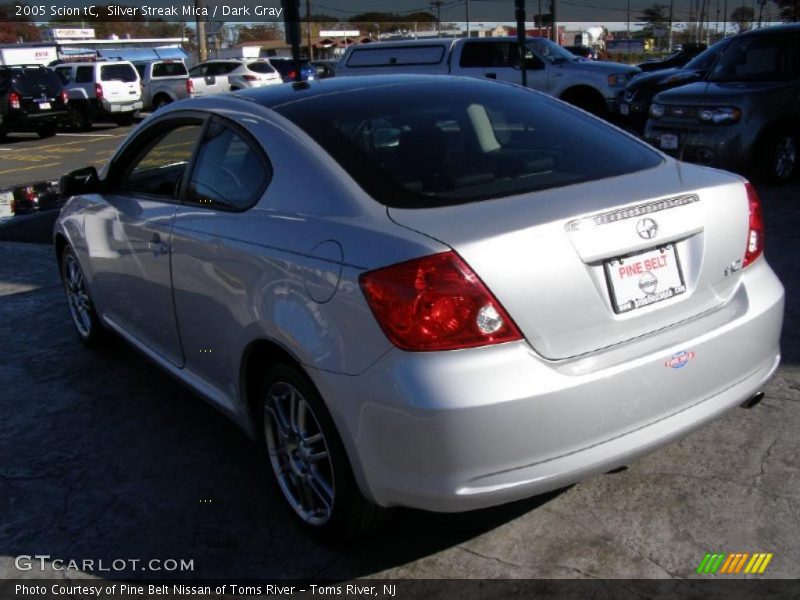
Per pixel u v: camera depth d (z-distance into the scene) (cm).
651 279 271
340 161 294
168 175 392
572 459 254
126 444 394
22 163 1684
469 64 1622
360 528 289
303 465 305
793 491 317
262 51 5053
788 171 909
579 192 277
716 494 319
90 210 457
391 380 245
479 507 249
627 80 1525
